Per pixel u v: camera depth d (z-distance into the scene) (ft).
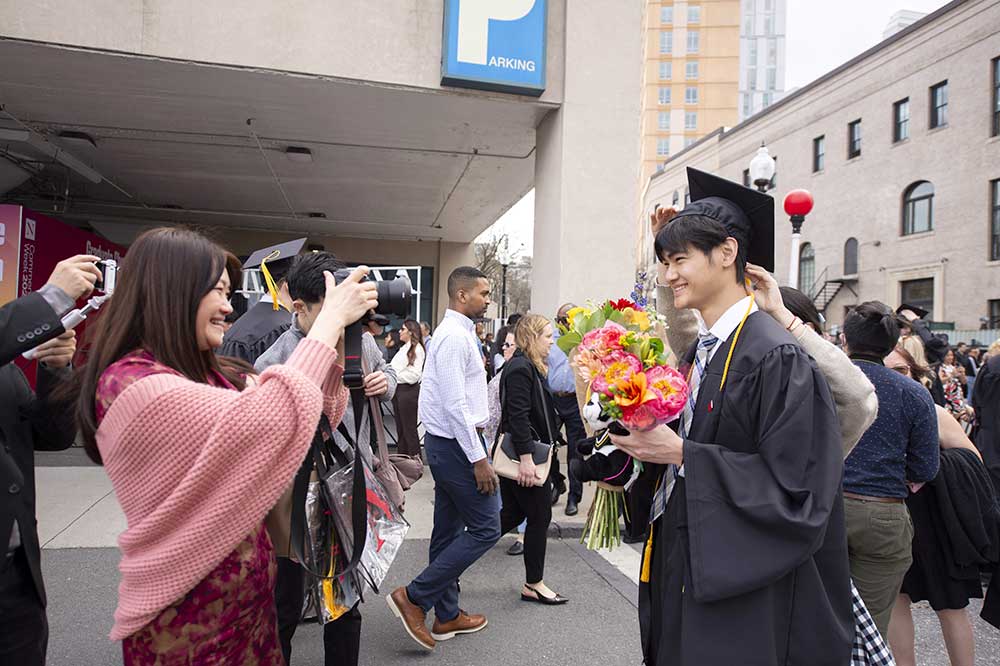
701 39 227.20
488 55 17.81
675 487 5.37
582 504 18.57
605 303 6.29
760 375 4.89
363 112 20.77
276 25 17.03
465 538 10.27
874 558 7.83
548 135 19.76
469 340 10.69
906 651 9.26
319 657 10.03
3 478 5.46
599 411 5.08
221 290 5.00
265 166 28.58
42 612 5.80
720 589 4.45
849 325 8.41
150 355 4.59
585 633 11.18
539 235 20.42
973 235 69.36
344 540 6.28
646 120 229.45
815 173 90.84
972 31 68.95
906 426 7.89
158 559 4.05
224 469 4.09
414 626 10.19
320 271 7.72
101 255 31.91
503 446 12.30
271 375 4.35
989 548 8.77
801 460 4.59
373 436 8.43
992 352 21.16
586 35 18.74
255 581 4.71
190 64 16.76
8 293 24.38
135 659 4.40
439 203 35.12
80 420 4.49
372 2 17.52
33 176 30.89
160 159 27.61
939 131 72.64
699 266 5.30
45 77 18.17
